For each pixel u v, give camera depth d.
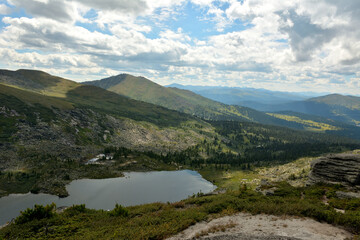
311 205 29.97
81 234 27.25
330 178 53.81
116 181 139.00
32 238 26.27
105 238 24.03
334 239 20.61
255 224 25.56
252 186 137.75
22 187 110.50
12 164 129.75
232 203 35.56
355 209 31.86
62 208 43.19
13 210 87.88
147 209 38.38
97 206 96.38
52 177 126.38
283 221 26.00
